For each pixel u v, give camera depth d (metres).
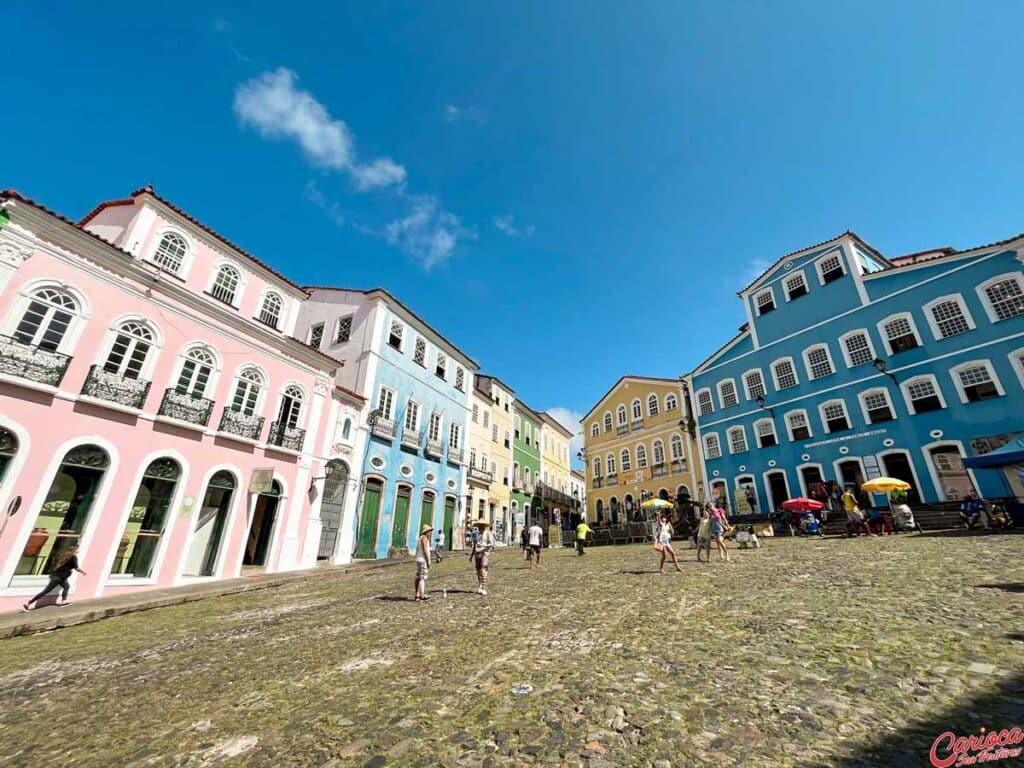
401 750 3.12
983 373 17.25
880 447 19.52
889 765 2.43
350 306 24.31
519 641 5.58
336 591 11.70
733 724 3.07
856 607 5.72
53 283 11.45
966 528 13.48
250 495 15.37
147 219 13.86
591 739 3.05
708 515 12.55
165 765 3.22
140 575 12.56
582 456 37.91
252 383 16.19
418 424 25.06
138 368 13.09
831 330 22.30
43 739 3.90
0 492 10.16
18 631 8.46
